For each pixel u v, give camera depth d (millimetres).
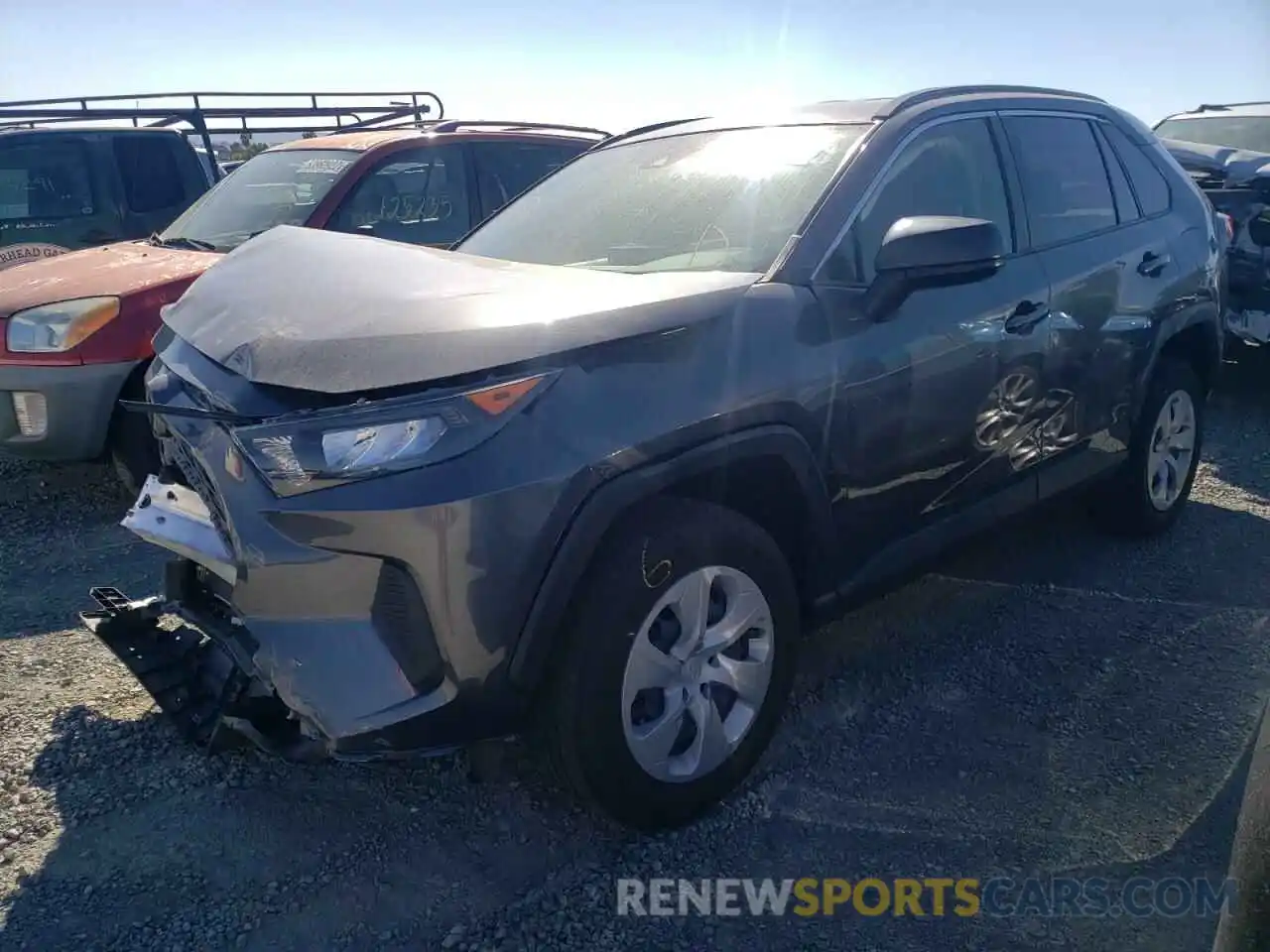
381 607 2426
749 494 2949
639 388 2533
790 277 2951
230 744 3080
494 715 2480
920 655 3742
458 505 2305
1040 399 3734
